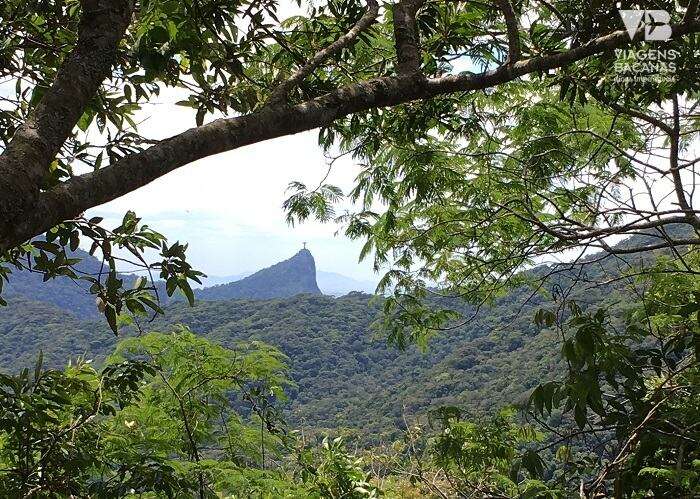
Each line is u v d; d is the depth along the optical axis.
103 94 2.01
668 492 1.92
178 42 1.70
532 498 2.12
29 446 2.42
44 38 2.28
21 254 1.75
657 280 3.05
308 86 2.10
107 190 1.08
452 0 2.23
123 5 1.22
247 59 2.20
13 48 2.19
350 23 2.44
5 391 2.35
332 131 2.86
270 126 1.38
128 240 1.51
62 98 1.08
